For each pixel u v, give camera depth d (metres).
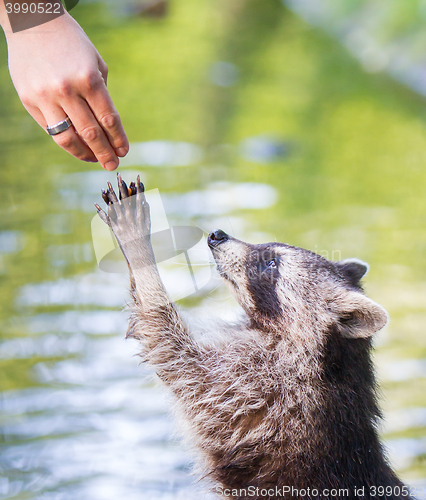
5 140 10.38
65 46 2.67
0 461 4.40
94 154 2.87
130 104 12.62
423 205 8.89
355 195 9.16
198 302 4.97
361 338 3.79
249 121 12.20
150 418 4.85
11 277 6.57
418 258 7.38
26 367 5.35
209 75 15.24
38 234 7.45
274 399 3.68
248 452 3.62
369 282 6.87
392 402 5.08
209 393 3.67
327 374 3.67
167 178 9.06
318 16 22.62
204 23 20.39
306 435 3.57
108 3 20.34
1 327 5.82
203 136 11.04
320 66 17.03
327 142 11.45
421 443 4.64
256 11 22.42
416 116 13.47
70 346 5.61
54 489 4.19
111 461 4.39
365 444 3.65
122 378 5.27
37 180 8.84
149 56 16.33
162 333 3.63
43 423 4.75
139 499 4.10
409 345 5.84
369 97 14.54
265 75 15.80
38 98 2.71
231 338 3.90
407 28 16.69
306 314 3.79
